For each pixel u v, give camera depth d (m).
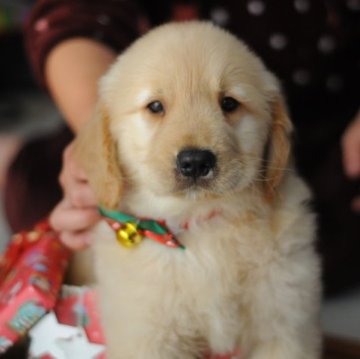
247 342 0.59
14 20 1.99
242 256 0.58
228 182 0.56
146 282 0.58
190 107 0.57
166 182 0.56
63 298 0.61
